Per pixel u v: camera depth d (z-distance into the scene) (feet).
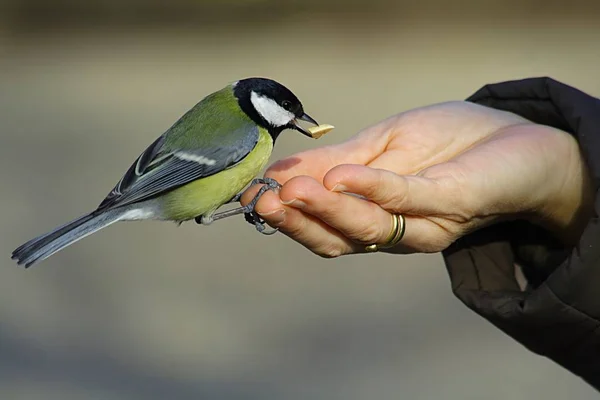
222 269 39.29
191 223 47.75
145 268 39.88
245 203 17.38
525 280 17.46
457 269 16.55
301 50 88.63
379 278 37.24
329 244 14.90
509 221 16.70
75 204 47.26
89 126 65.87
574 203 16.03
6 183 52.49
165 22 105.81
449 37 89.81
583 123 15.28
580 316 13.76
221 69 82.48
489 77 70.90
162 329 32.96
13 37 98.37
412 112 17.99
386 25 97.30
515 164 15.35
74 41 96.68
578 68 71.15
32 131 65.62
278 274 38.09
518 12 99.04
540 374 28.63
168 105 70.18
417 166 17.19
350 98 67.62
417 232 15.06
